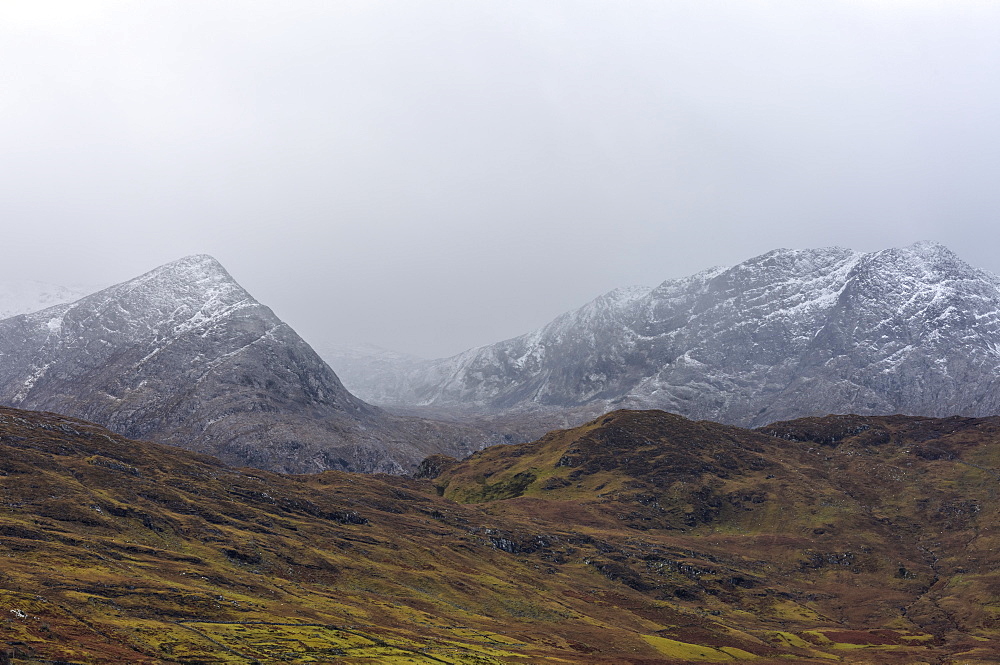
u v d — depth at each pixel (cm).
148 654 12888
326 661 14362
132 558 18675
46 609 13400
